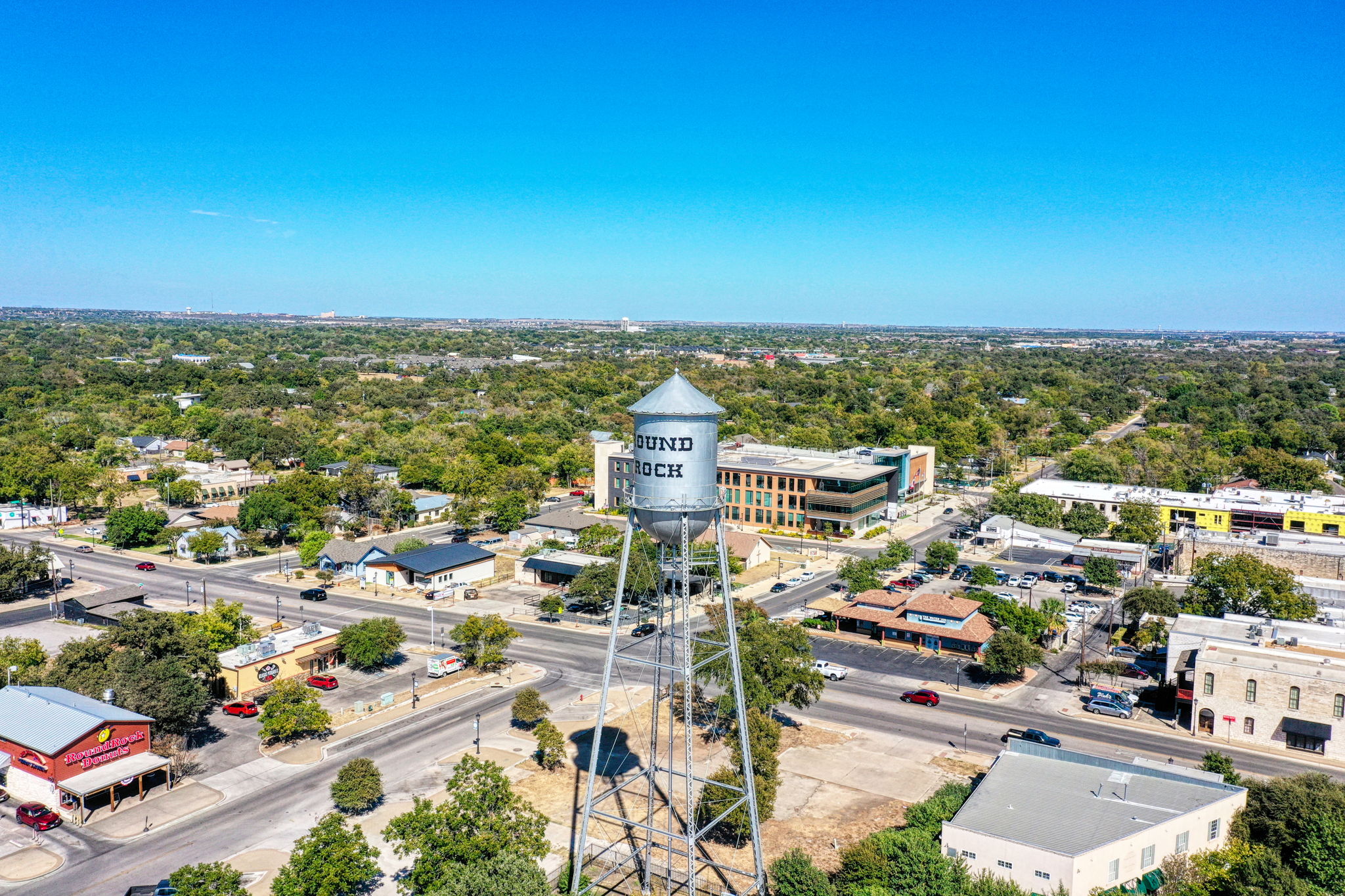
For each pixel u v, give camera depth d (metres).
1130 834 49.91
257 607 107.31
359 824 53.81
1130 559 127.81
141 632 72.88
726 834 56.28
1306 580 106.38
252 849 54.09
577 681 84.38
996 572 124.12
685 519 49.09
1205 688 74.00
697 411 48.44
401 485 180.00
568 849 54.25
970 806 54.09
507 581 122.81
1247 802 56.00
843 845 55.12
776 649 71.88
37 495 157.62
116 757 61.38
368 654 83.94
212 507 152.12
